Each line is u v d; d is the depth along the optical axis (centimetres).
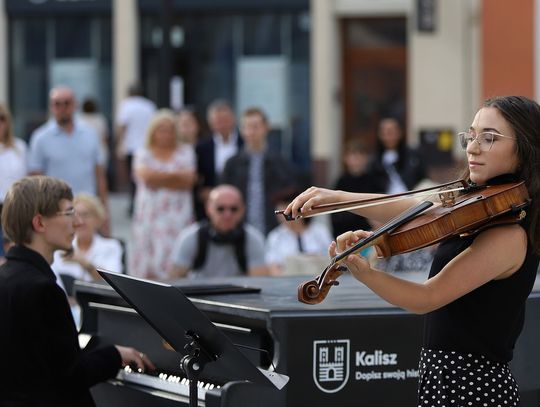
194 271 1359
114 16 3450
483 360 650
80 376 773
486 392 648
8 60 3541
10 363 762
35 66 3534
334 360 745
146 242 1708
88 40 3500
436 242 623
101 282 934
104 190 1794
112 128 3494
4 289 770
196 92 3419
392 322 758
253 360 757
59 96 1727
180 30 3412
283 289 866
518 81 2830
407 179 1903
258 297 814
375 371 756
